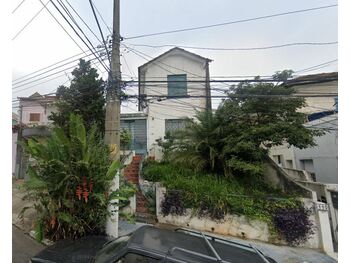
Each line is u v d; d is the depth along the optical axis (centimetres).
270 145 887
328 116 1199
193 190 821
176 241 359
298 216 746
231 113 947
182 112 1511
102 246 425
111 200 590
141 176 1034
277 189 934
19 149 1383
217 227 773
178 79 1584
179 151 1042
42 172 560
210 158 938
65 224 555
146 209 868
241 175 946
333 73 1452
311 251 697
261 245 710
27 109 1862
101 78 1097
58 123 1020
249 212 765
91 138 616
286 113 890
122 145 1260
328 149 1191
